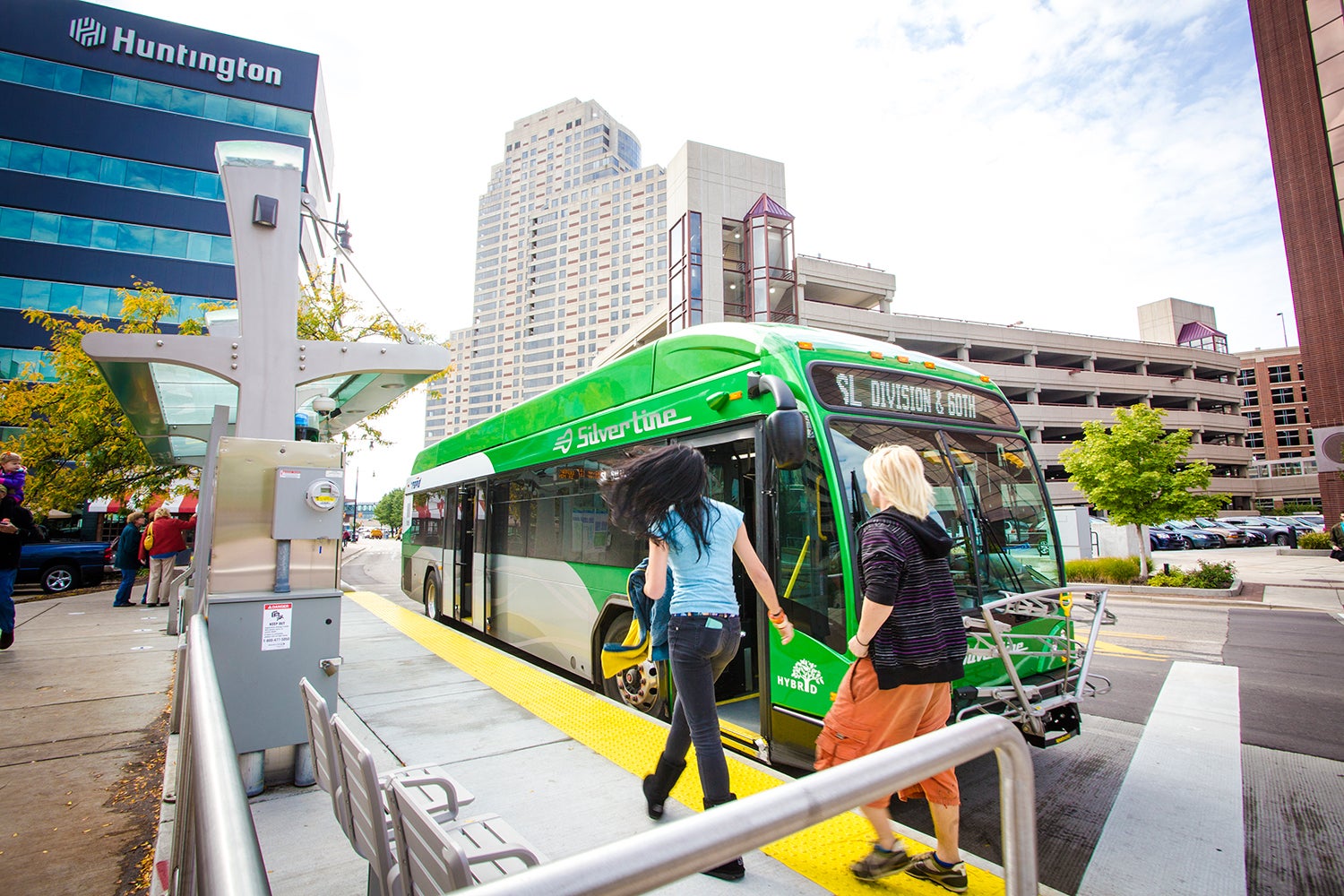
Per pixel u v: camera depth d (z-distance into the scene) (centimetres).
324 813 356
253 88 3709
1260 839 363
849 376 444
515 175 15662
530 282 13762
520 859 208
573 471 675
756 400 441
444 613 1064
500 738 459
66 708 567
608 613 588
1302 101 2695
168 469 1616
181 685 462
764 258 3400
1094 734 543
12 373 3064
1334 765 466
